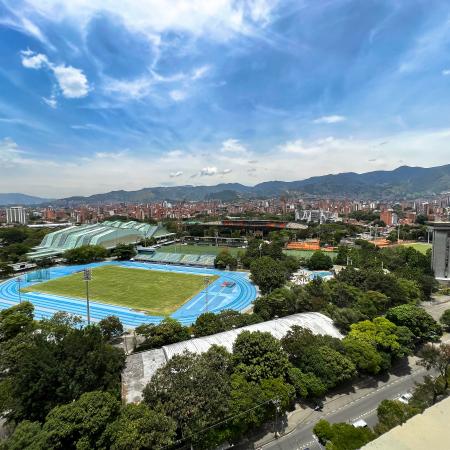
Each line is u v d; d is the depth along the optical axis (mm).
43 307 90250
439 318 79250
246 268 140875
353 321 62688
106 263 153250
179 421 34469
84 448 30609
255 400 39031
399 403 39406
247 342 46188
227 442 38250
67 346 41531
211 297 100188
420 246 177125
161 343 60594
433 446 5746
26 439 29719
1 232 193750
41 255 149375
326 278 111500
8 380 43125
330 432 36375
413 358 60219
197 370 38125
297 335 52094
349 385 51594
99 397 34562
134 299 97375
